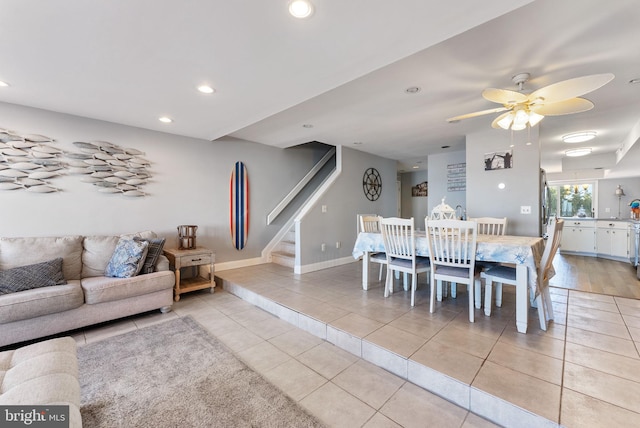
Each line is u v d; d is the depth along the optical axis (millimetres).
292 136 4484
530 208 3660
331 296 3256
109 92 2557
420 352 2004
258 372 2023
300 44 1812
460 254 2576
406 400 1732
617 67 2232
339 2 1421
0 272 2447
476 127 3877
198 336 2574
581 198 7875
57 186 3076
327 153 6156
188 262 3574
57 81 2338
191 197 4121
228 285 3916
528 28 1761
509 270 2650
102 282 2732
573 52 2037
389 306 2922
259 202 4988
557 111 2316
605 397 1528
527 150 3686
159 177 3809
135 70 2156
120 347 2369
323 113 3359
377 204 6039
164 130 3762
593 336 2230
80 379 1929
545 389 1596
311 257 4621
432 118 3529
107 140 3385
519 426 1468
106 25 1617
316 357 2230
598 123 3607
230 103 2811
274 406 1673
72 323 2537
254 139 4691
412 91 2725
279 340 2516
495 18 1604
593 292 3432
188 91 2535
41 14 1514
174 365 2104
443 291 3326
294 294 3334
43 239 2850
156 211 3787
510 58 2121
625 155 4441
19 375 1331
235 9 1479
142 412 1623
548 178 7551
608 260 5660
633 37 1850
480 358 1919
